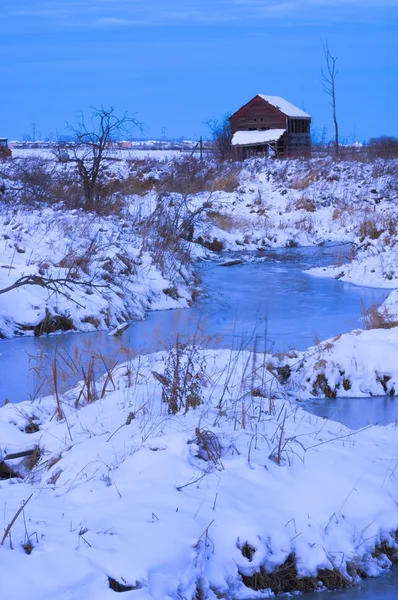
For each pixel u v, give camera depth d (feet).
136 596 17.17
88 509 21.02
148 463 23.22
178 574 18.49
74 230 74.33
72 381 38.99
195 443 24.21
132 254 70.03
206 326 56.18
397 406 36.70
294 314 60.70
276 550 20.39
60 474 24.32
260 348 47.47
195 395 28.78
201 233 105.50
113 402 29.94
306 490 22.67
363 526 21.93
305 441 26.04
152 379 32.58
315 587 20.35
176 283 68.33
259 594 19.75
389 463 25.40
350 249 100.89
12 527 19.63
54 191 95.91
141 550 18.65
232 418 27.43
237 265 93.04
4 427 28.63
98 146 96.84
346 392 38.68
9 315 54.44
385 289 73.41
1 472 26.71
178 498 21.21
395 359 39.73
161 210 86.33
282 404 31.07
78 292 58.44
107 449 24.81
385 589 20.52
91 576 17.54
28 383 40.24
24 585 16.98
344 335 41.39
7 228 70.28
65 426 28.09
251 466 23.43
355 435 28.53
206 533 19.48
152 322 58.49
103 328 56.65
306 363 39.78
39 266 60.64
